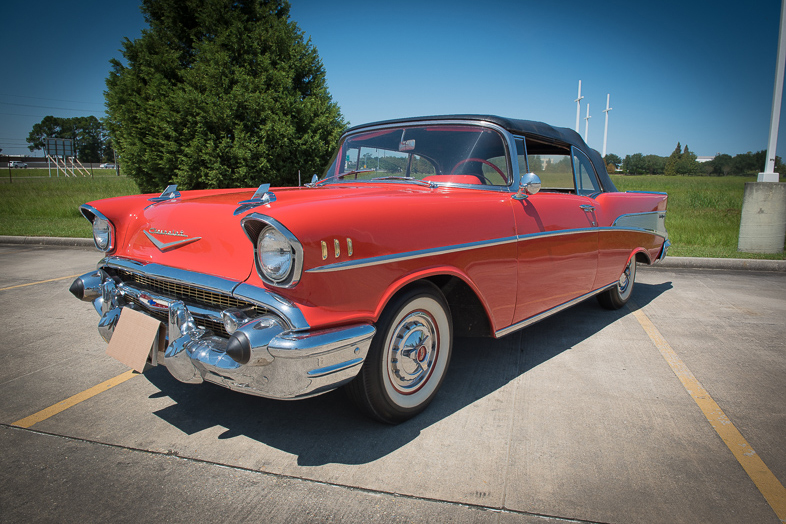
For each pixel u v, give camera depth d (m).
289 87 9.83
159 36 11.66
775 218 7.09
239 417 2.50
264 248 1.88
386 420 2.37
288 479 1.98
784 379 2.97
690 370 3.11
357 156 3.43
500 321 2.83
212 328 2.16
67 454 2.15
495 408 2.60
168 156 9.80
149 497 1.86
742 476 2.00
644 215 4.36
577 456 2.15
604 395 2.76
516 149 3.03
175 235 2.33
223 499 1.85
